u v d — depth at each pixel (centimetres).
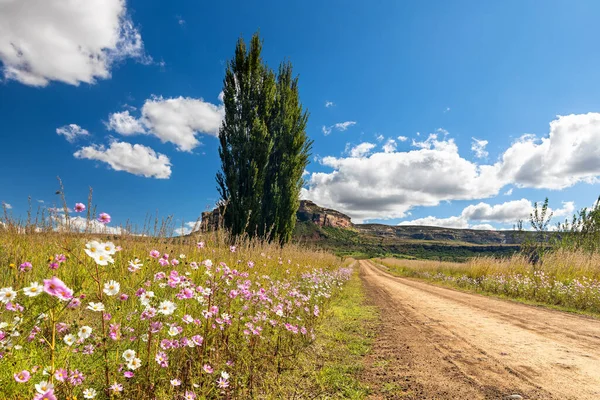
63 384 216
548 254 1501
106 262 219
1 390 210
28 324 232
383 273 3756
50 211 459
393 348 526
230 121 2034
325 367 423
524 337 592
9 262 393
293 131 2144
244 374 357
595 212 1725
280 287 607
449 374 404
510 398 330
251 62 2092
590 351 502
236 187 1902
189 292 304
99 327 286
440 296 1270
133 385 257
